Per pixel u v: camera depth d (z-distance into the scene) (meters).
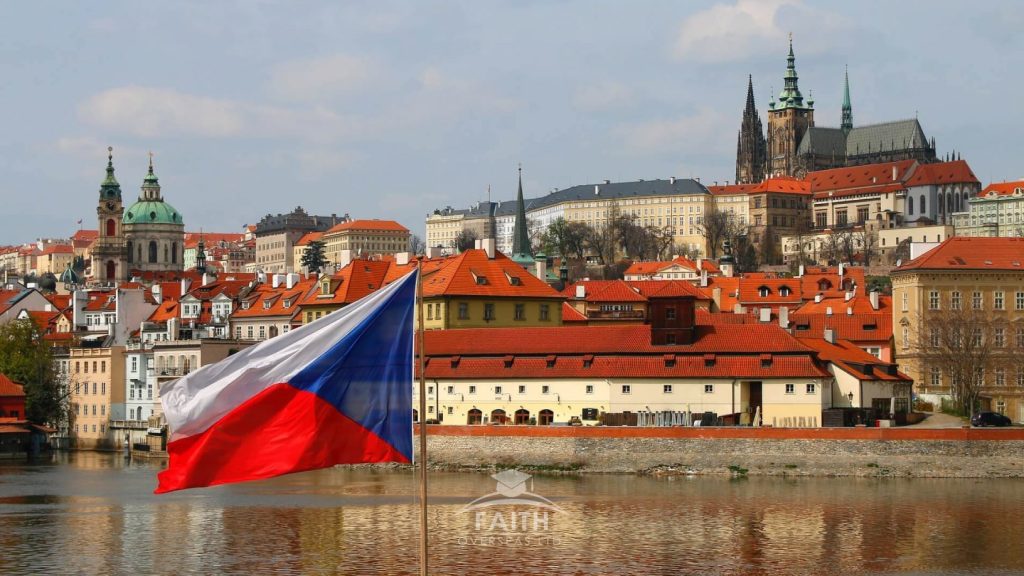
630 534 164.75
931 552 154.38
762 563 149.00
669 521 173.62
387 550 156.75
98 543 164.12
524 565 147.62
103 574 146.00
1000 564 148.25
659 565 147.50
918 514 178.25
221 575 144.75
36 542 164.88
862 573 144.50
